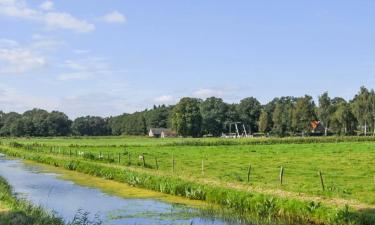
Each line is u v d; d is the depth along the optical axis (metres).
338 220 23.28
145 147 96.19
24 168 62.75
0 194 28.52
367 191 31.34
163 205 31.92
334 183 36.00
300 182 36.84
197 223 25.88
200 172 45.62
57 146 102.81
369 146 84.31
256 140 107.31
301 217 25.56
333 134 180.75
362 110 170.38
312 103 185.62
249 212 28.44
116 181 46.62
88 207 32.00
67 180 48.03
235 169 48.62
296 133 188.25
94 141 145.75
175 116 198.12
